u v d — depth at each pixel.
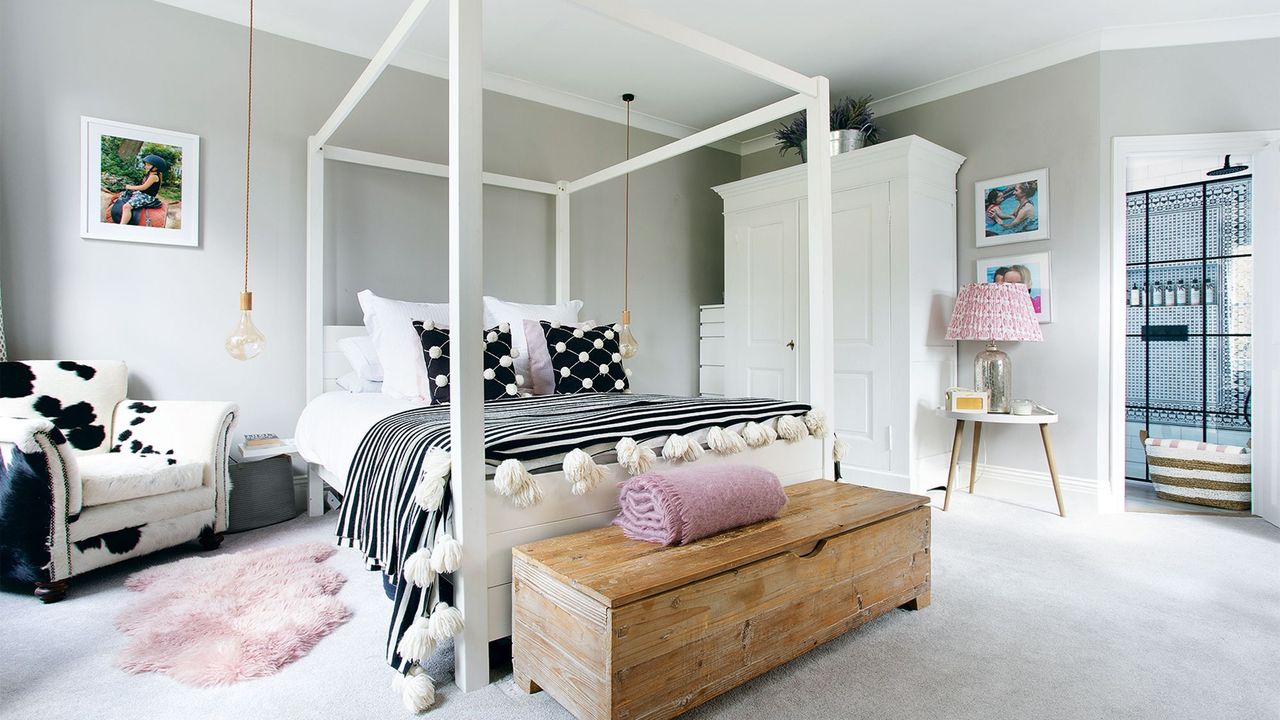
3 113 2.57
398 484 1.67
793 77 2.30
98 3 2.76
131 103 2.82
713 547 1.52
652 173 4.65
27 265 2.62
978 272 3.78
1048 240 3.51
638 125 4.56
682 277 4.84
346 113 2.67
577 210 4.26
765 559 1.50
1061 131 3.46
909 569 1.94
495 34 3.34
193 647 1.68
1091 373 3.36
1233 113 3.17
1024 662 1.65
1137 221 4.32
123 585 2.16
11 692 1.49
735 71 3.79
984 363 3.42
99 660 1.64
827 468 2.40
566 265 4.00
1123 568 2.39
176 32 2.92
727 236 4.49
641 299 4.60
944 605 2.03
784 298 4.12
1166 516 3.20
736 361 4.44
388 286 3.49
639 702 1.26
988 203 3.74
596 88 4.05
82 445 2.53
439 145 3.66
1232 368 3.91
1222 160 3.95
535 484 1.56
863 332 3.72
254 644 1.68
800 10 3.11
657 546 1.52
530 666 1.47
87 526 2.10
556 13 3.12
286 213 3.20
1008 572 2.34
